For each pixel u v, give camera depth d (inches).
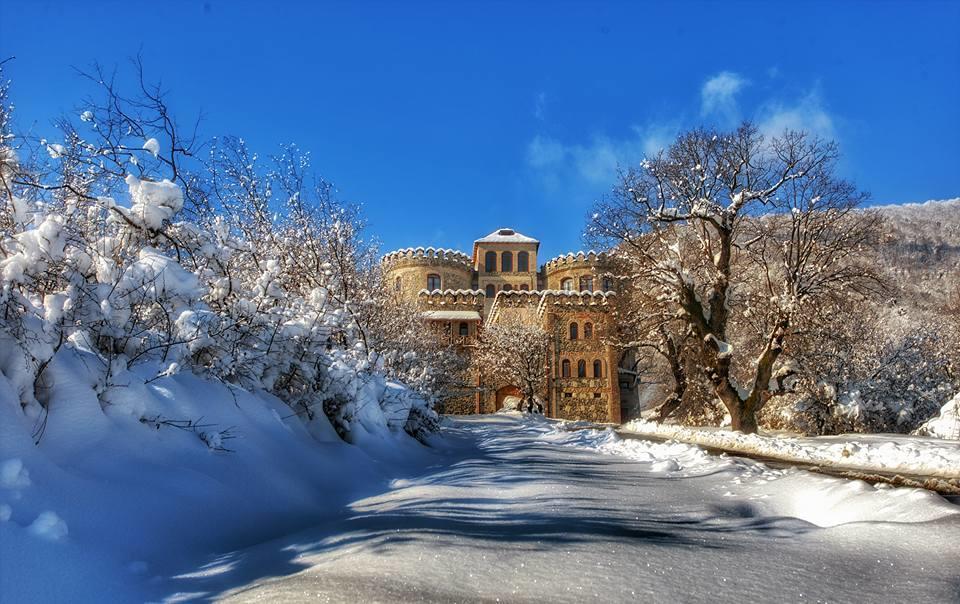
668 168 1101.7
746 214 1093.8
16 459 164.6
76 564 143.9
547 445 632.4
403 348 861.8
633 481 331.3
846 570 146.3
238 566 167.5
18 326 202.2
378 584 139.0
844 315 1275.8
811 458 617.3
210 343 308.2
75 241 253.1
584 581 140.6
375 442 440.1
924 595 128.0
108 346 260.5
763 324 1216.2
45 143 292.7
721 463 395.5
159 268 278.2
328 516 252.7
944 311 1958.7
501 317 2310.5
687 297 1079.0
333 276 583.8
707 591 134.3
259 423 312.3
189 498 210.1
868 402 1269.7
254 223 588.1
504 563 153.9
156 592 145.6
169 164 429.4
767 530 197.2
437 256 2962.6
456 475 354.0
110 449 213.2
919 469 499.8
